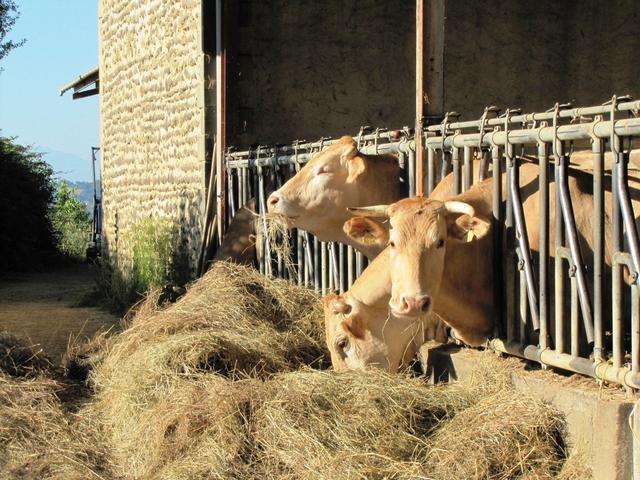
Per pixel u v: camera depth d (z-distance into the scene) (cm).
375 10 888
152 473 384
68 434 452
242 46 855
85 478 396
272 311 535
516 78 919
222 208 791
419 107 480
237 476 356
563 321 364
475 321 403
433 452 338
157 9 998
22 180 1791
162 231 962
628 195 324
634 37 938
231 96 852
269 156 698
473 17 905
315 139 877
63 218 2311
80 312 1009
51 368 580
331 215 504
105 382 509
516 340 392
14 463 421
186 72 900
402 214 366
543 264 372
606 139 338
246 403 388
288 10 866
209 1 828
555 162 363
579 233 375
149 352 466
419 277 354
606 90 938
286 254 612
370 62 889
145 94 1051
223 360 462
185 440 387
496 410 344
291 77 869
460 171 444
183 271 900
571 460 320
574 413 328
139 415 435
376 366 410
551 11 923
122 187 1160
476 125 423
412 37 897
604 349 341
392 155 516
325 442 354
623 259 325
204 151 845
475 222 366
